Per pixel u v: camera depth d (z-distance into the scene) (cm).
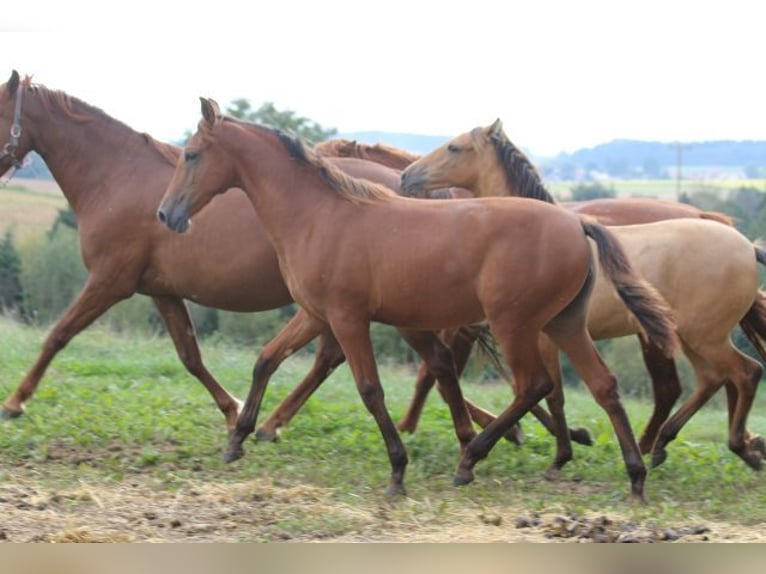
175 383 1423
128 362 1518
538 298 859
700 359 1019
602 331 1006
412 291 875
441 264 868
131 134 1094
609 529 789
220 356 1736
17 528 771
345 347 898
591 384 893
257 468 991
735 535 786
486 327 1085
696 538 768
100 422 1108
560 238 859
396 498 894
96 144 1087
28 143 1091
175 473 969
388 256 877
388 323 907
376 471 988
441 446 1083
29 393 1098
